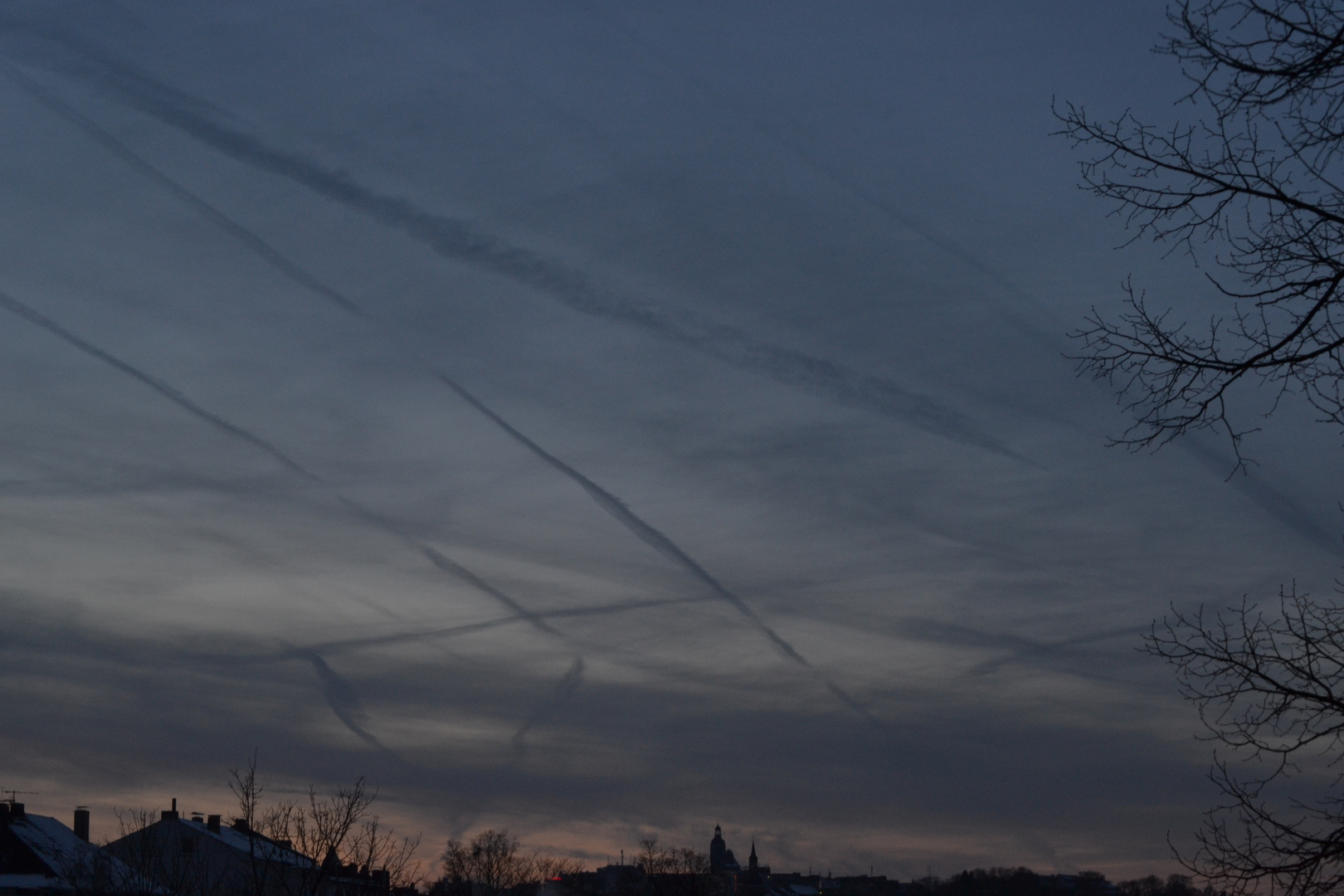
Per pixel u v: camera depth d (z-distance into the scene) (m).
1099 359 10.26
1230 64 9.23
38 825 64.31
